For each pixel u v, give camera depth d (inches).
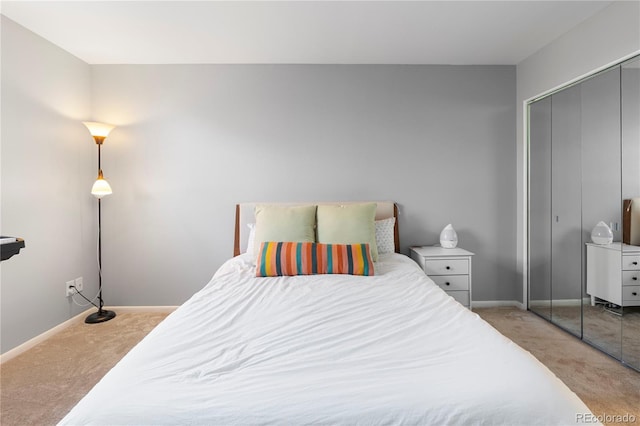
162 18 98.2
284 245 101.3
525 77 129.3
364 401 36.5
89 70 130.6
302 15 97.0
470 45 117.6
